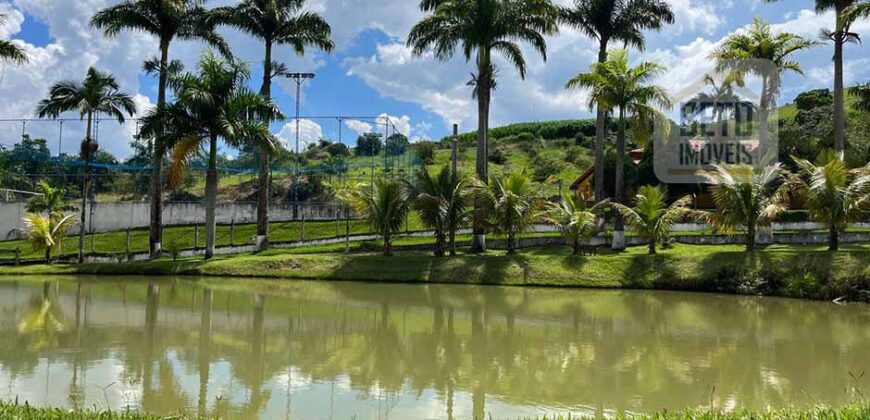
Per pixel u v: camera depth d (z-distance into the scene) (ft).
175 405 22.75
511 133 248.73
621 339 36.76
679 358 31.81
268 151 81.05
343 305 50.03
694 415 17.43
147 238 104.42
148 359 30.17
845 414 15.03
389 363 30.04
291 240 98.94
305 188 135.85
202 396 23.99
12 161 136.56
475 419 21.34
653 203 69.31
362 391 24.97
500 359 31.17
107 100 87.66
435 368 29.12
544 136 241.76
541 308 49.29
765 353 33.17
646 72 74.74
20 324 39.73
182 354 31.37
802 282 55.83
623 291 61.00
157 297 53.83
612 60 75.77
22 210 110.42
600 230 85.20
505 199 72.54
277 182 144.36
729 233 74.08
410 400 23.79
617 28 84.89
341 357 31.22
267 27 89.92
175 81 77.66
